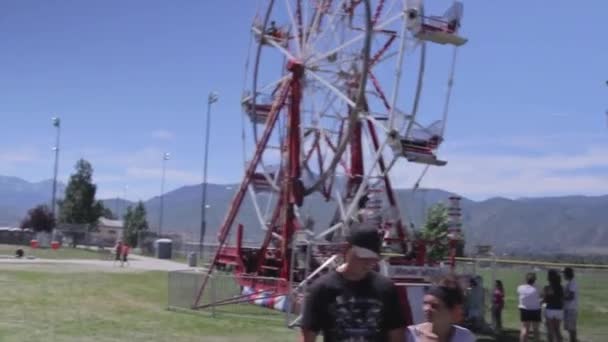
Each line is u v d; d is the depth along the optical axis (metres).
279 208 28.25
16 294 27.11
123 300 26.81
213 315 22.69
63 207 90.31
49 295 27.38
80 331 18.61
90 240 82.38
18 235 81.62
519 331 21.48
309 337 5.42
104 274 39.50
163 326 20.17
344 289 5.38
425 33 24.89
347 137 25.94
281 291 23.45
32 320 20.27
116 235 86.75
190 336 18.61
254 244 39.44
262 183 29.53
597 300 29.47
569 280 18.09
